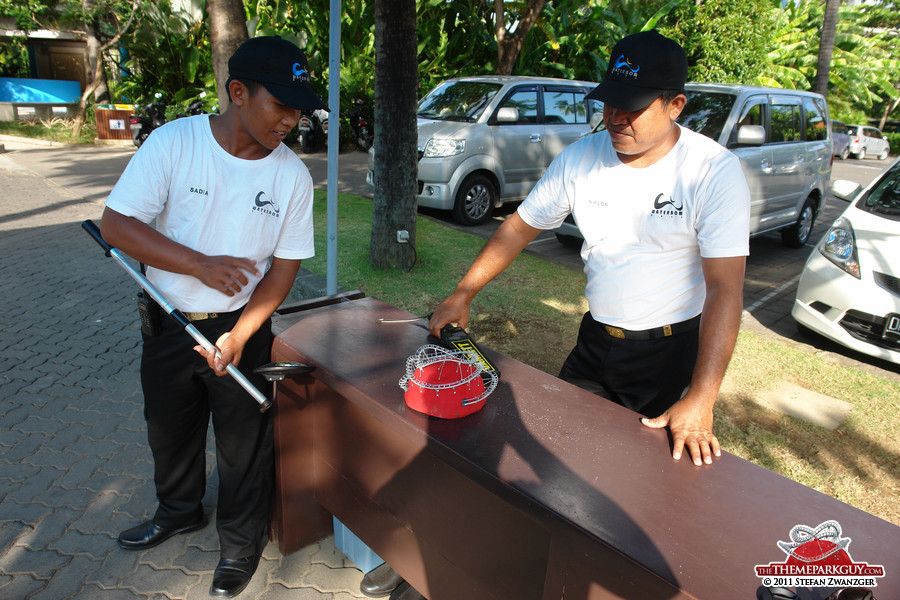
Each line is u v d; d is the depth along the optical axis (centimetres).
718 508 126
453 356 164
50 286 517
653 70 159
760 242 780
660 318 192
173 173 179
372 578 219
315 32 1400
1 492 264
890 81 3116
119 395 349
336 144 365
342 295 251
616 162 186
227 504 214
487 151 732
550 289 511
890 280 385
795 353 415
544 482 132
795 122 674
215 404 204
